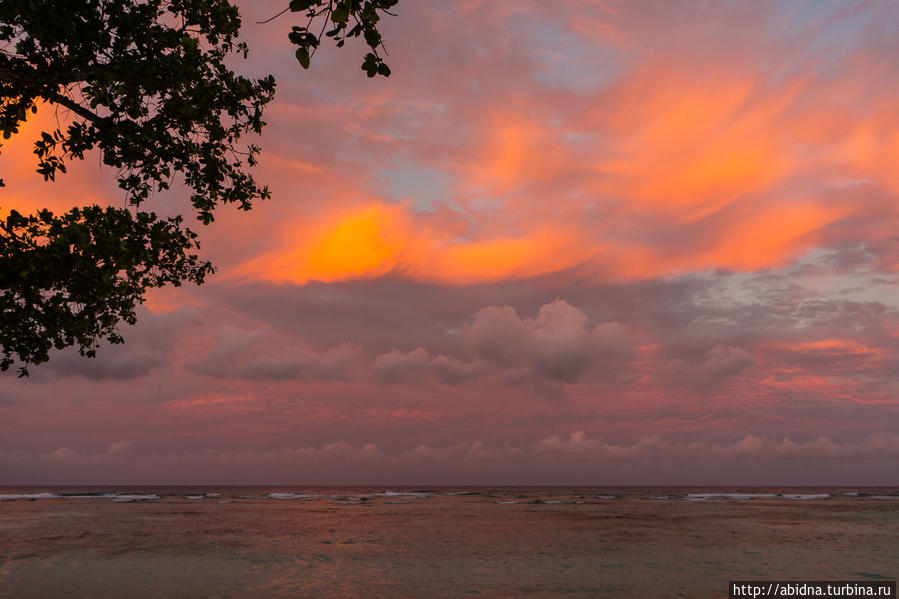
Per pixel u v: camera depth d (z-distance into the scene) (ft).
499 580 55.06
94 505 180.65
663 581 54.95
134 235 24.86
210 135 26.22
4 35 18.88
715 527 110.32
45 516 131.75
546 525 113.80
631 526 112.16
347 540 86.69
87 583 52.65
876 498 288.92
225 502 211.20
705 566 63.41
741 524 117.50
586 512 158.71
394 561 66.23
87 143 22.99
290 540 86.33
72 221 21.91
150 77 21.43
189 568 60.70
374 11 13.67
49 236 20.21
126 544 79.97
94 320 23.79
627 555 71.56
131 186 26.20
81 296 22.36
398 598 47.16
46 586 51.24
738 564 64.85
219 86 25.40
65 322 22.20
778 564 64.95
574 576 57.26
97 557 67.82
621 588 51.57
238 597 47.26
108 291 22.81
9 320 21.16
